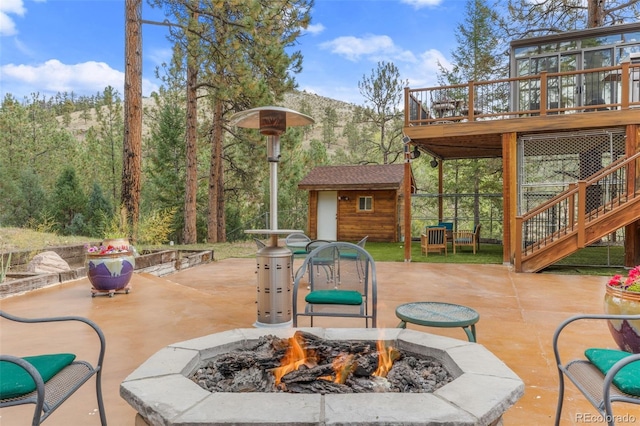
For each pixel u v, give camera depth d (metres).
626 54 9.66
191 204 13.88
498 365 1.86
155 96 19.19
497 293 5.89
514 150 8.81
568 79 10.15
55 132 22.39
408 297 5.60
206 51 11.98
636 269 3.16
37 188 16.59
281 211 18.81
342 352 2.10
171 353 2.03
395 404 1.48
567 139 9.36
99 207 16.02
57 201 16.23
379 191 15.38
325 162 24.41
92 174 22.44
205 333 3.83
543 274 7.66
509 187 8.81
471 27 18.05
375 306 3.19
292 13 12.73
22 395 1.58
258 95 12.06
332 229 16.02
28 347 3.38
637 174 7.77
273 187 3.59
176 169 17.44
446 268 8.48
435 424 1.37
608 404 1.52
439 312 2.84
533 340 3.72
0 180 16.50
